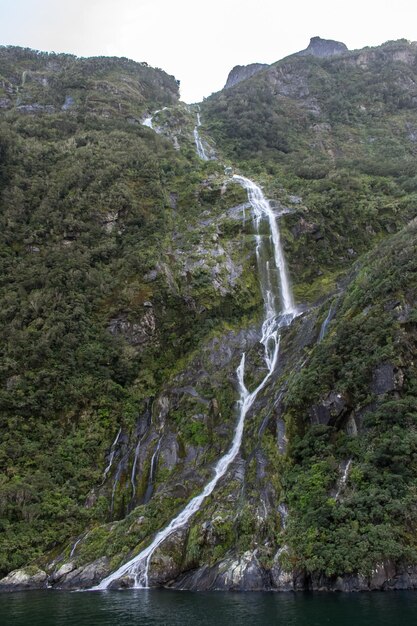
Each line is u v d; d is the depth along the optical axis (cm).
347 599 1633
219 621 1430
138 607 1680
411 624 1320
